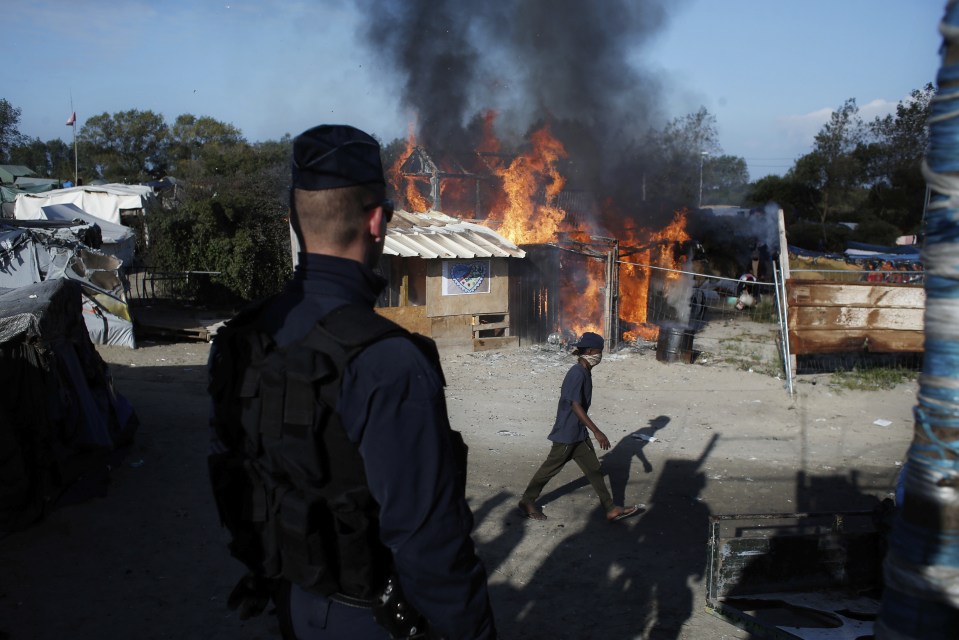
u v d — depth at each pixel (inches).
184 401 376.2
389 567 62.3
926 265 48.6
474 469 289.4
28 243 494.6
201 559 201.3
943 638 48.1
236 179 787.4
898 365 481.4
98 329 521.7
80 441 235.6
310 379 56.0
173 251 720.3
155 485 255.0
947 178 46.4
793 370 430.3
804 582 175.3
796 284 428.5
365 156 63.8
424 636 62.7
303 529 58.3
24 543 205.3
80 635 162.2
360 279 63.5
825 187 1561.3
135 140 2213.3
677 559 209.2
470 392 426.0
